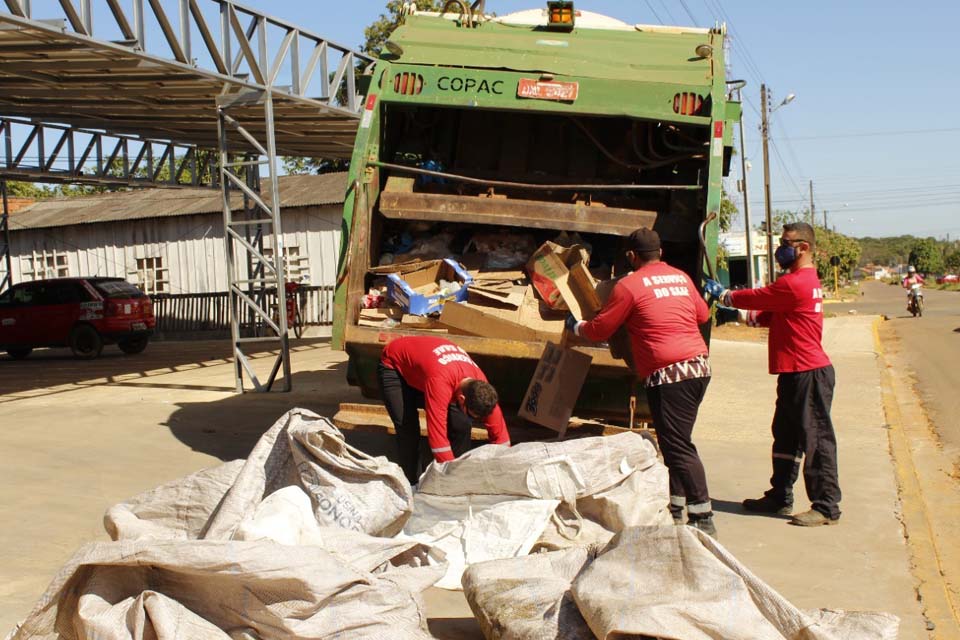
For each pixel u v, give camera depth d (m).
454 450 5.87
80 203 29.97
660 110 7.07
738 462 7.88
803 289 5.76
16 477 6.84
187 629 3.28
